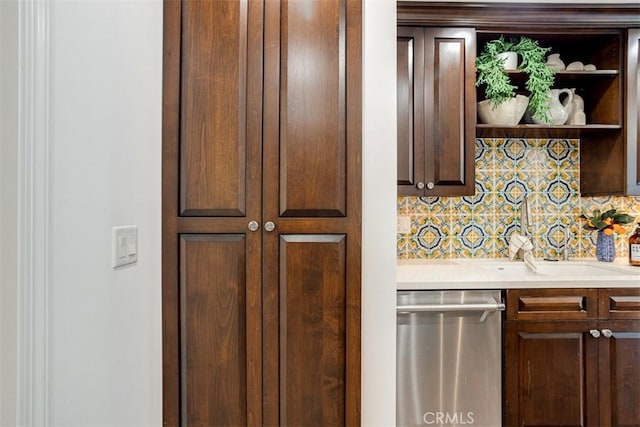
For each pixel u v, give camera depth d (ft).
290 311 4.35
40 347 2.58
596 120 7.14
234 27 4.33
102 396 3.22
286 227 4.36
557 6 6.38
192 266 4.32
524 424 5.57
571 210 7.64
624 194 6.57
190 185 4.33
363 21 4.42
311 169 4.36
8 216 2.48
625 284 5.64
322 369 4.37
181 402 4.33
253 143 4.34
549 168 7.61
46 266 2.62
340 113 4.38
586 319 5.62
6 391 2.48
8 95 2.48
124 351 3.54
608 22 6.48
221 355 4.34
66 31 2.81
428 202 7.55
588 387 5.59
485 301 5.60
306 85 4.36
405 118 6.45
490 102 6.69
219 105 4.33
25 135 2.52
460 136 6.46
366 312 4.46
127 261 3.58
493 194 7.58
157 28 4.17
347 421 4.38
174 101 4.31
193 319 4.33
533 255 7.61
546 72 6.57
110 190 3.34
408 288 5.53
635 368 5.62
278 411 4.35
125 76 3.57
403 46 6.45
